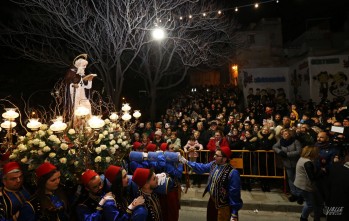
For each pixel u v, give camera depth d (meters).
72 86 5.54
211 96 19.61
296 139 7.06
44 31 16.66
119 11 16.70
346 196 3.97
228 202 4.17
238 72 23.12
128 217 2.98
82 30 16.22
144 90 25.81
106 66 16.55
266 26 22.09
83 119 4.97
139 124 11.47
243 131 9.05
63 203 3.31
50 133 3.96
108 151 4.50
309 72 17.34
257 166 8.16
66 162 3.87
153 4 17.25
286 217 6.65
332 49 17.31
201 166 4.71
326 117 10.88
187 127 10.70
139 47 16.62
